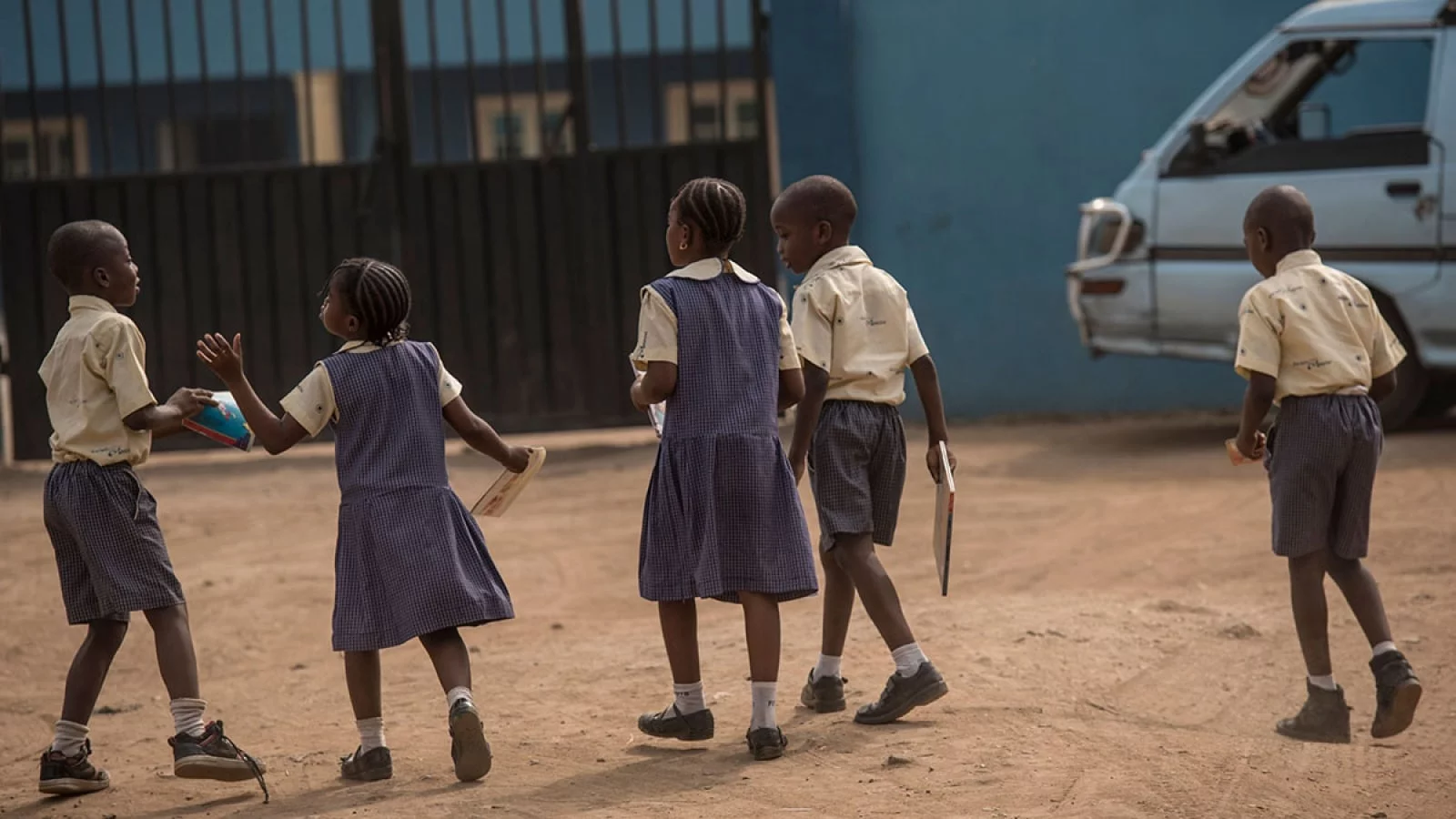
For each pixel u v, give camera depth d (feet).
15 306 97.30
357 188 96.63
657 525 33.30
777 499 33.04
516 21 164.55
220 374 31.78
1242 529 60.18
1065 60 101.09
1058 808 28.53
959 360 103.60
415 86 165.27
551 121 165.58
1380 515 60.23
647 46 165.07
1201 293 81.20
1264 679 39.86
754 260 95.45
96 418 32.60
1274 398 35.76
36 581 62.34
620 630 49.11
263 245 97.14
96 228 33.63
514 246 96.37
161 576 32.89
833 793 29.89
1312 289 35.70
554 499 77.46
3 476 94.89
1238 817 28.35
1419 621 44.91
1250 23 99.40
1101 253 85.35
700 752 33.78
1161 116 100.48
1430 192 77.25
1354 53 88.22
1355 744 34.45
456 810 29.58
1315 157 79.97
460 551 32.17
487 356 96.84
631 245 95.76
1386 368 36.65
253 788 33.04
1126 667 40.78
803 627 46.73
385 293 32.58
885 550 59.88
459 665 31.91
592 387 96.37
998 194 102.32
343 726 39.06
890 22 102.42
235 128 168.96
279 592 57.16
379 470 32.04
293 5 167.84
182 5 166.71
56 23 166.71
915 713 36.42
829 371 35.22
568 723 37.45
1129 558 56.24
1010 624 45.29
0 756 38.34
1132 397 102.01
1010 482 74.79
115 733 40.11
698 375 32.81
